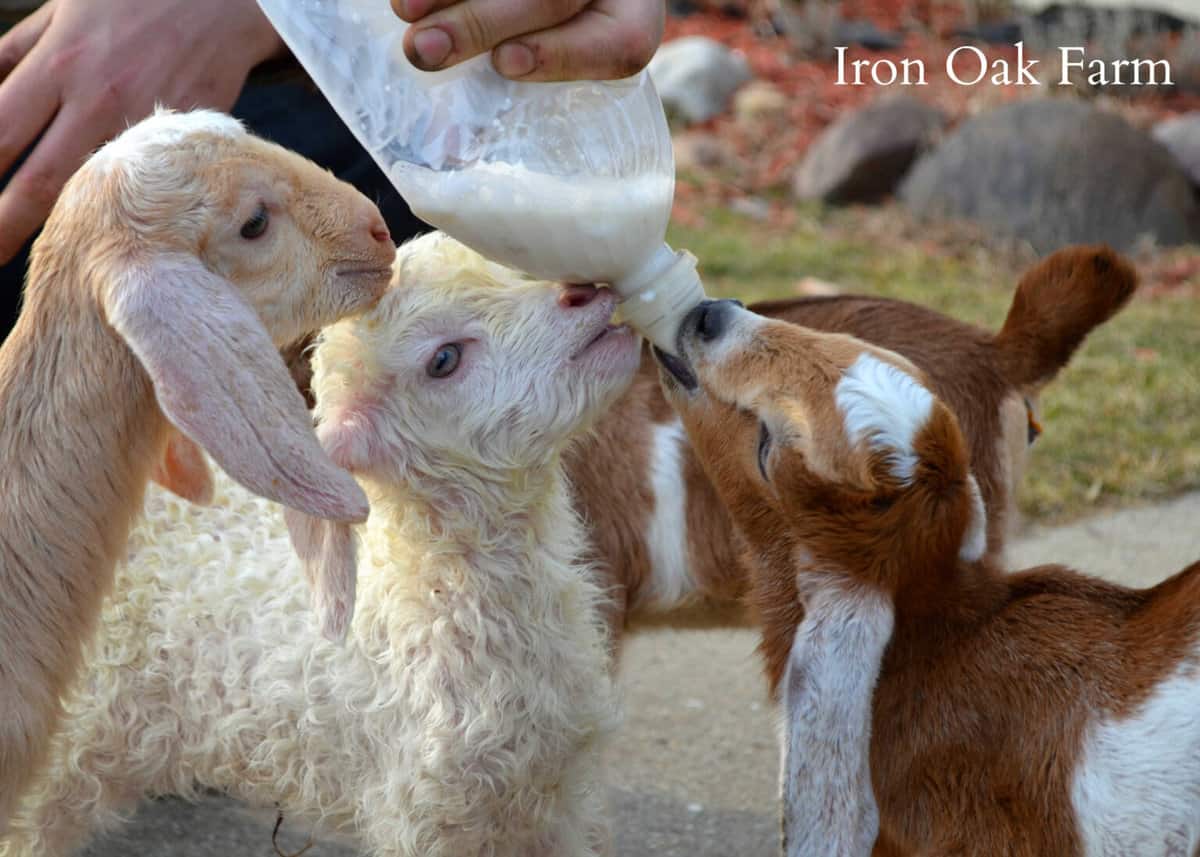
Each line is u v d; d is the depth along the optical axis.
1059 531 6.30
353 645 3.54
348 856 4.38
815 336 3.57
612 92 3.24
